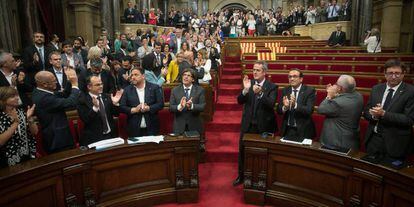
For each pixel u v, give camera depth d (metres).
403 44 10.02
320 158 2.71
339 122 2.89
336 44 10.55
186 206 3.14
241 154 3.57
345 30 12.32
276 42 11.74
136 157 2.96
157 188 3.11
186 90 3.76
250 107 3.47
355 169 2.47
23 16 6.66
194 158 3.15
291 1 20.00
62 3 9.19
